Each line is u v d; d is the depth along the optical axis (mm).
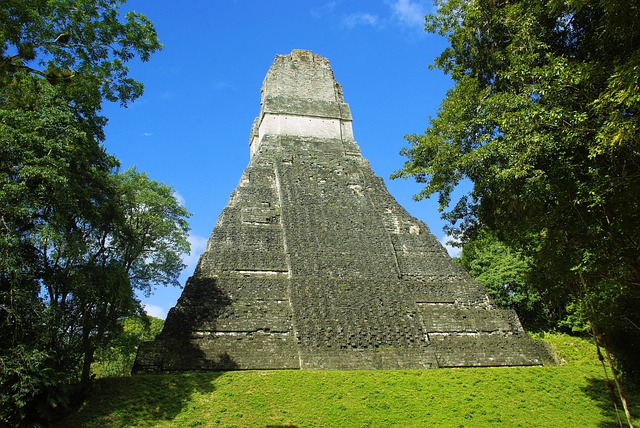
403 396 17891
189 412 16219
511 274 33781
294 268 25438
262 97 39375
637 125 9531
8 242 14000
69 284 15844
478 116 14133
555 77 11320
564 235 12203
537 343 23562
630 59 9383
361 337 22500
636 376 18953
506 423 15969
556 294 15203
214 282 23531
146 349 20016
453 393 18297
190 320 21703
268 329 22203
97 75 14773
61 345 15672
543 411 17031
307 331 22172
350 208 30156
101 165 18234
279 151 33812
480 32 15016
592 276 12695
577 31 12672
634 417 16375
